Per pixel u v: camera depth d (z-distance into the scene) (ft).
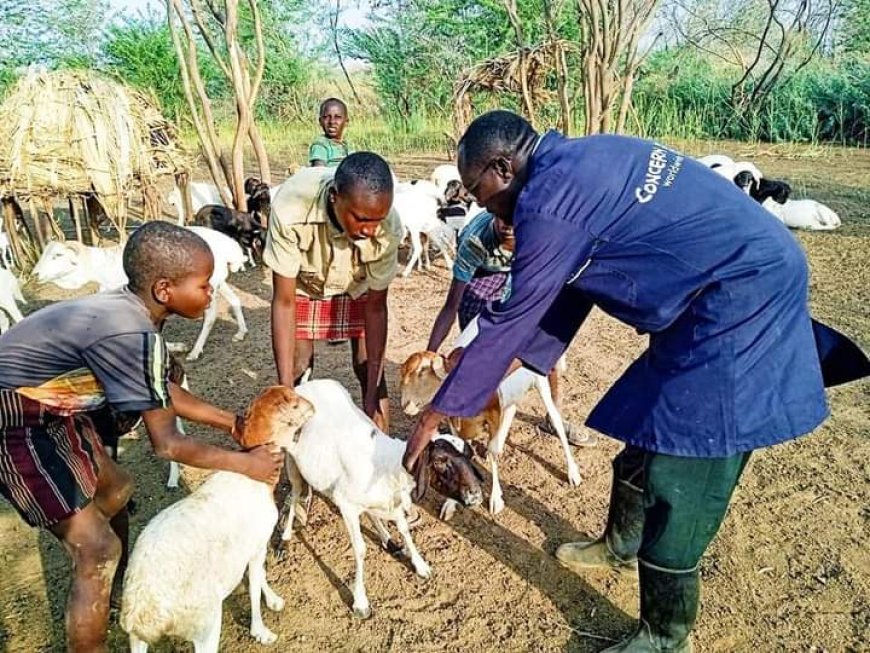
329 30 80.79
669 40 71.05
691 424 8.11
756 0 72.43
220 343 22.54
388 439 11.20
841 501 13.46
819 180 43.91
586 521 13.23
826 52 69.51
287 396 10.12
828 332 9.18
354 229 10.76
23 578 12.07
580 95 54.90
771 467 14.65
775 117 59.93
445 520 13.35
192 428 16.84
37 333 8.15
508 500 13.91
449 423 13.58
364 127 71.61
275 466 10.12
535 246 7.80
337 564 12.39
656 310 8.05
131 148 27.02
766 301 7.94
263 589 11.30
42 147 25.89
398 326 23.61
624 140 8.31
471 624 10.98
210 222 29.04
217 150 33.17
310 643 10.71
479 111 56.80
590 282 8.32
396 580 11.94
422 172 50.29
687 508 8.54
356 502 11.01
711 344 7.98
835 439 15.60
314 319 13.65
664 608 9.21
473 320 14.24
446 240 29.30
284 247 12.04
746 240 7.89
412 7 74.69
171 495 14.28
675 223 7.87
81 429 9.11
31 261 30.14
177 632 9.04
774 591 11.34
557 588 11.63
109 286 22.57
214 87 72.43
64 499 8.49
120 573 11.07
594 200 7.80
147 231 8.47
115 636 10.77
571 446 15.74
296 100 78.84
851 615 10.78
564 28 62.13
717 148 56.70
